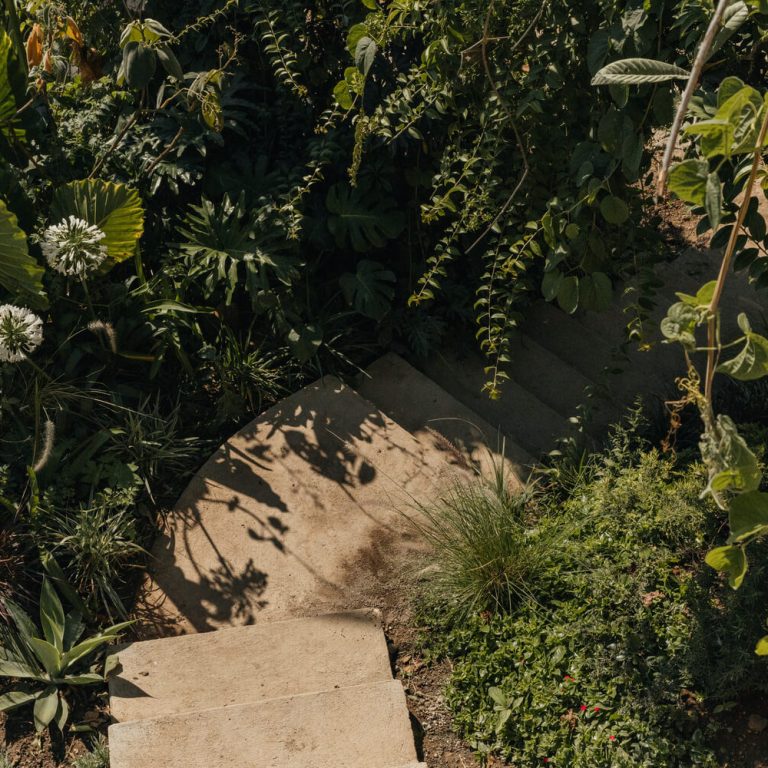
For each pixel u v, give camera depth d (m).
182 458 4.85
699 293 2.40
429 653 4.05
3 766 3.64
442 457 4.86
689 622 3.86
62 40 5.27
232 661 3.97
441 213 4.66
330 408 5.03
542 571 4.19
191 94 4.79
